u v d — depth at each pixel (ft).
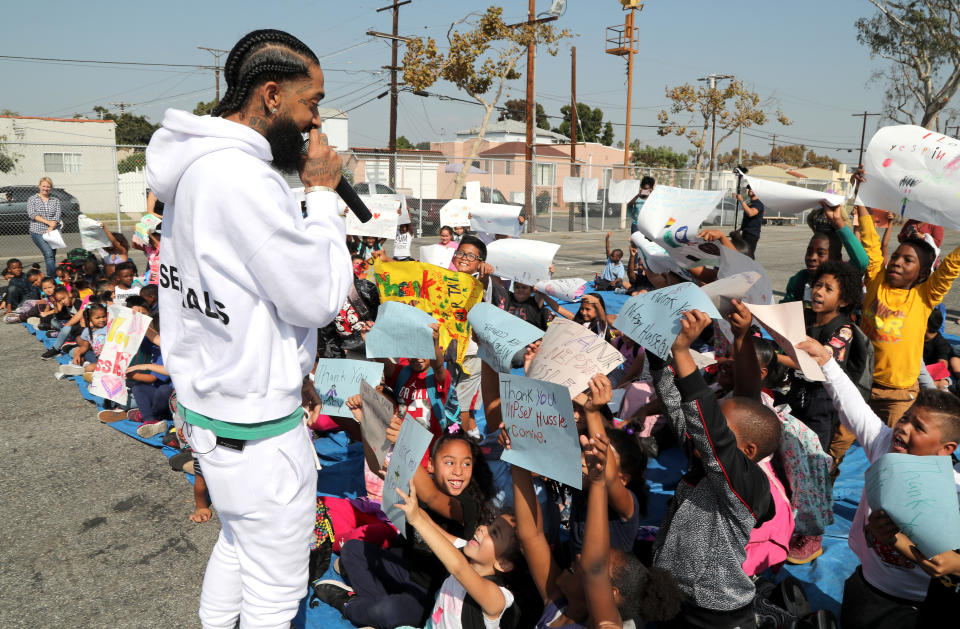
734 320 9.15
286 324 6.40
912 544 6.89
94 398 20.13
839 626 9.68
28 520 13.07
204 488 12.87
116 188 51.93
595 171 141.79
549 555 8.02
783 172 119.34
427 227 70.38
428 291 14.46
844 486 14.47
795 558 11.35
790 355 9.12
